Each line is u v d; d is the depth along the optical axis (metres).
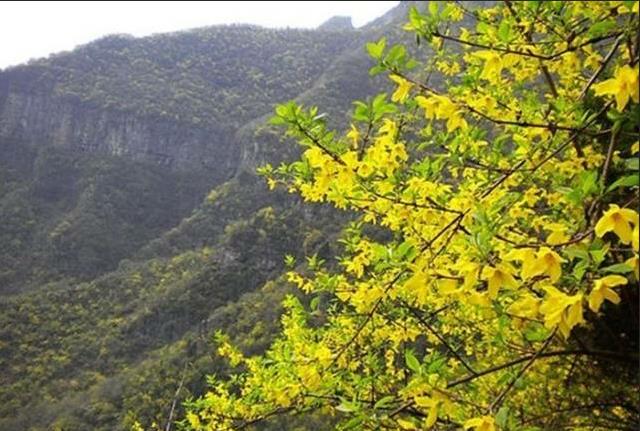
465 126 2.26
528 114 2.99
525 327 2.66
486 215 2.20
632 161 1.49
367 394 3.80
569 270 2.29
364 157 2.51
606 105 2.16
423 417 2.92
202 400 4.09
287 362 3.25
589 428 3.92
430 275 2.31
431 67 3.35
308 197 3.02
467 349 4.29
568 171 3.12
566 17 2.39
